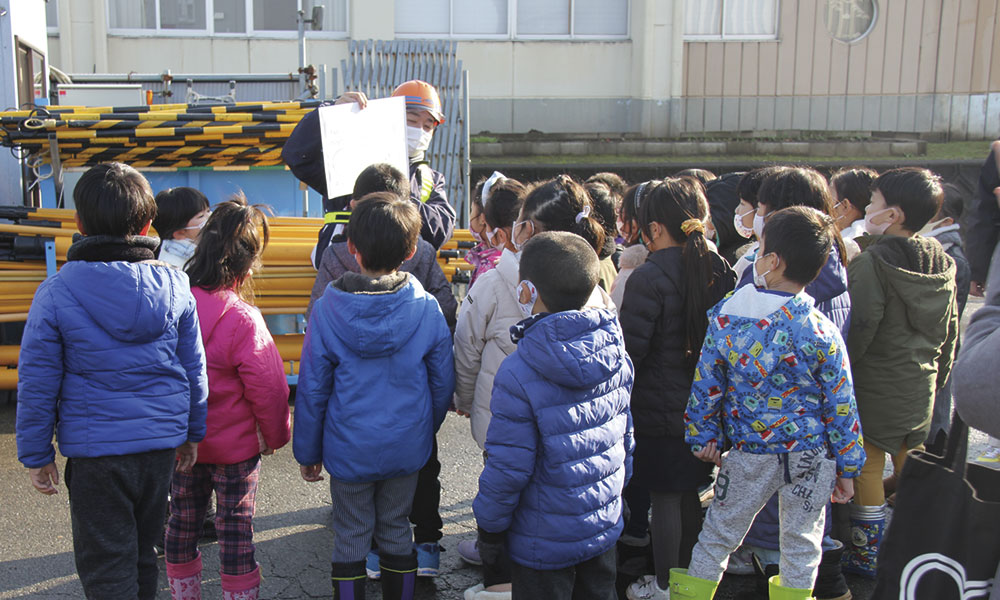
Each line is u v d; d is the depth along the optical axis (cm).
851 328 302
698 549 263
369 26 1211
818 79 1304
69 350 235
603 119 1298
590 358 229
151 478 247
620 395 246
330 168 341
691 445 260
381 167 305
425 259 321
